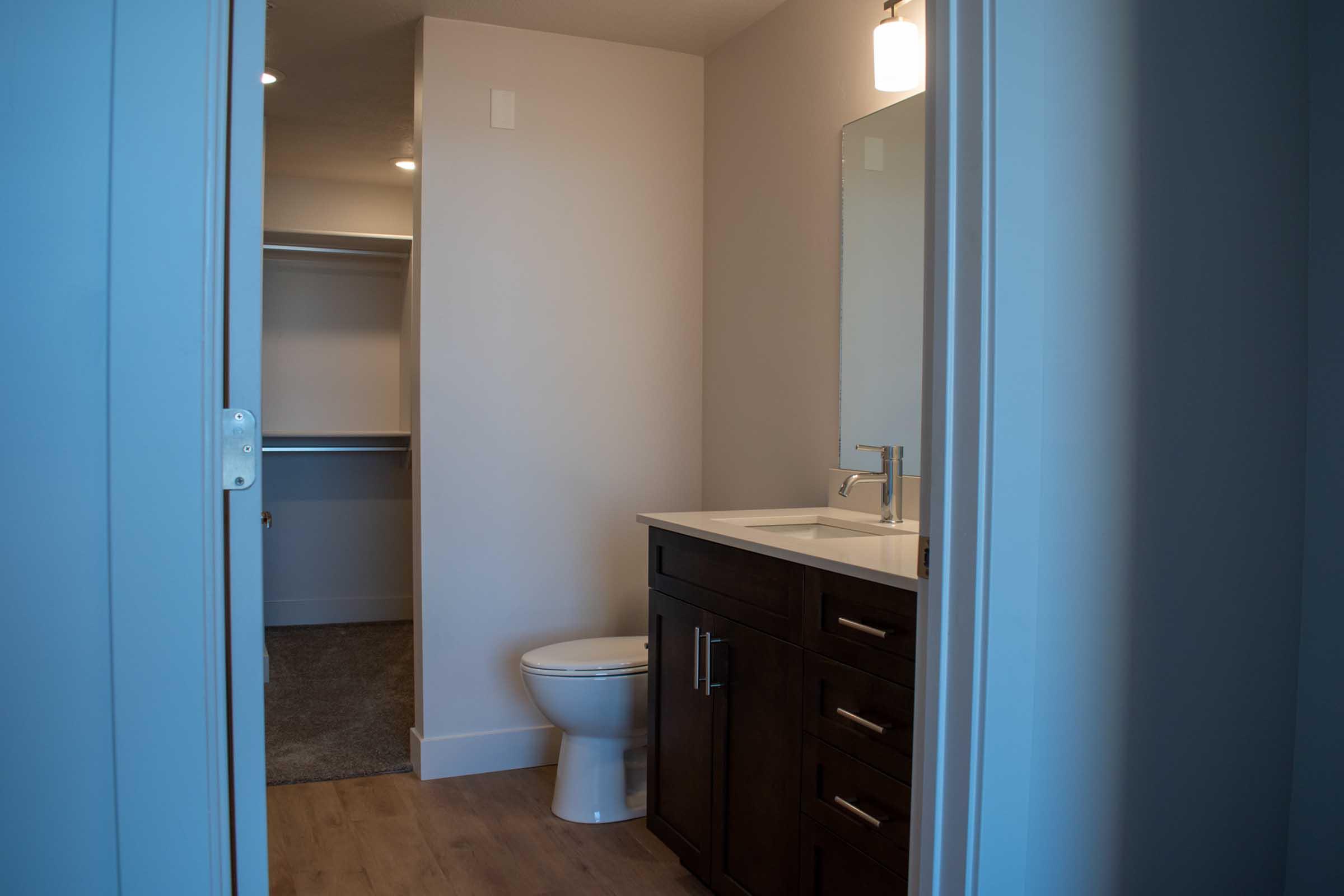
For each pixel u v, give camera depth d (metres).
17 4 0.98
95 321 1.01
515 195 3.28
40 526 1.00
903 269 2.52
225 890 1.08
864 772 1.79
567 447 3.38
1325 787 1.61
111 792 1.02
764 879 2.12
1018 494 1.31
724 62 3.39
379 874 2.54
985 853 1.32
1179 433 1.49
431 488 3.22
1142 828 1.48
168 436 1.03
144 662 1.02
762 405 3.18
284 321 5.61
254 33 1.08
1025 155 1.30
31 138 0.98
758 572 2.15
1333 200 1.61
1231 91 1.53
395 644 5.12
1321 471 1.62
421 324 3.19
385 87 3.75
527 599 3.35
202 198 1.03
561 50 3.32
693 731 2.42
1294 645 1.64
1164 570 1.48
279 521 5.57
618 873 2.55
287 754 3.44
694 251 3.53
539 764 3.37
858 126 2.69
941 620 1.35
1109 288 1.41
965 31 1.31
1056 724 1.38
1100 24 1.39
